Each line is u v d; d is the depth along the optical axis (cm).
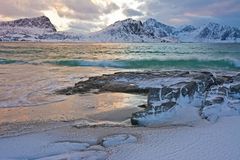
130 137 1045
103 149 962
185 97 1420
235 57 4344
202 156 875
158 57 4575
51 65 3944
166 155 893
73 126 1231
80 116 1393
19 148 988
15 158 912
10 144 1025
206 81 1719
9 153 948
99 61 4038
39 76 2703
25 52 6769
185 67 3672
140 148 959
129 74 2298
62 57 5206
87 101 1695
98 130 1173
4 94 1850
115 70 3356
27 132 1158
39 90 1991
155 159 866
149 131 1142
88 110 1502
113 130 1169
